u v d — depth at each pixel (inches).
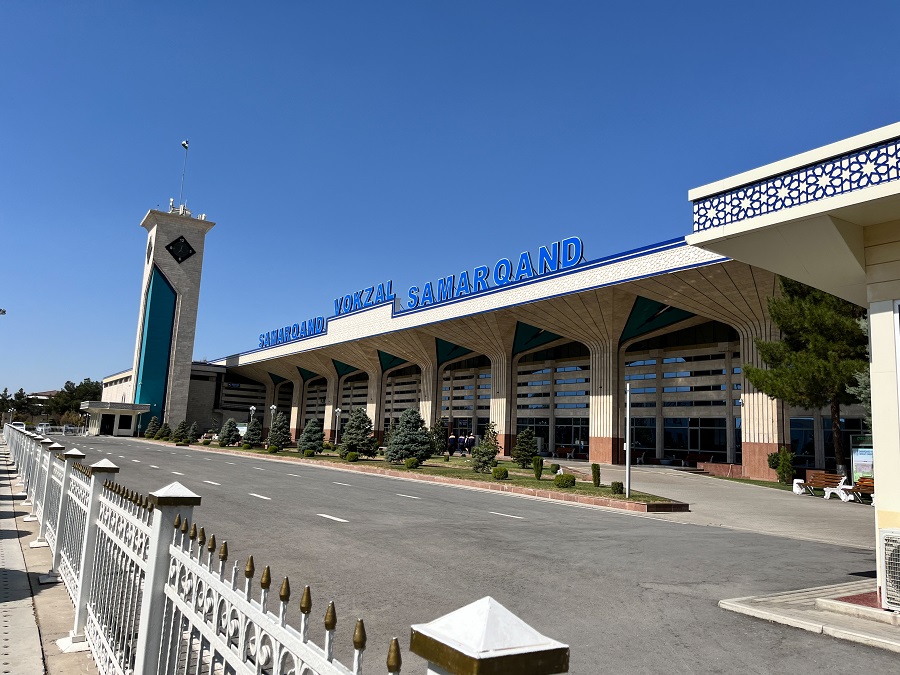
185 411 2748.5
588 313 1382.9
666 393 1537.9
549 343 1742.1
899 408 247.1
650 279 1135.0
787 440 1138.0
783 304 908.0
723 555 389.1
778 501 794.2
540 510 606.9
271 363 2827.3
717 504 740.0
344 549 359.6
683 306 1221.7
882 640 214.4
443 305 1626.5
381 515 510.9
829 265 273.1
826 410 1243.2
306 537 394.6
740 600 270.8
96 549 197.2
